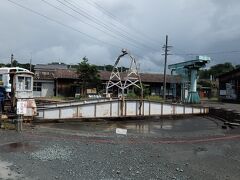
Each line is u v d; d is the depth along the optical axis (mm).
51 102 28984
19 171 8664
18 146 11781
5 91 19188
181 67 44031
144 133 19469
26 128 16266
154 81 56656
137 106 28812
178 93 58344
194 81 42281
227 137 16062
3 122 16328
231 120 26562
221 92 48344
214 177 9148
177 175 9070
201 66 41969
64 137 14211
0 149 11195
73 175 8547
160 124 26125
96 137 14836
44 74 51125
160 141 14477
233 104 40281
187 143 14203
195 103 41031
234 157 11688
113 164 9820
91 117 25812
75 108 24875
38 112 22859
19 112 15227
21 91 19062
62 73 50062
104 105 26656
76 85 48000
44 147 11781
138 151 11930
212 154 12039
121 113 27594
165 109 30906
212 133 18516
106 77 51000
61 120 24016
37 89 49438
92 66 46219
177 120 29766
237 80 44969
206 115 33969
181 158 11219
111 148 12203
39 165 9344
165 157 11219
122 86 37188
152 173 9094
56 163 9641
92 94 44719
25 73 19250
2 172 8500
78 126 22344
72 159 10195
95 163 9844
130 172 9070
